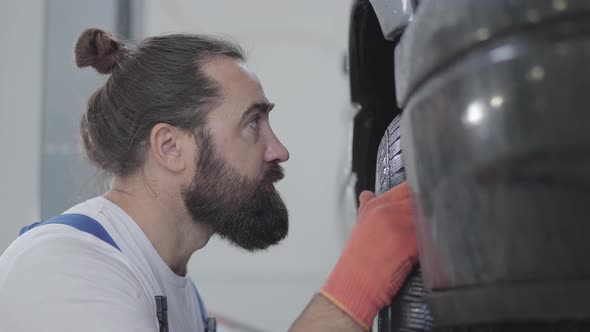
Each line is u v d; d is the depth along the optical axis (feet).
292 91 8.75
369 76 2.47
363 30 2.37
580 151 1.16
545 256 1.20
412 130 1.46
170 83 2.99
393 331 1.74
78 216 2.74
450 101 1.32
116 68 3.15
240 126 2.99
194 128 2.95
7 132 7.80
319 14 8.81
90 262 2.51
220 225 3.01
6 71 7.82
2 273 2.58
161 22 8.61
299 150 8.62
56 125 7.79
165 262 3.02
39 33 7.85
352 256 1.78
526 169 1.20
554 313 1.22
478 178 1.27
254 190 3.01
